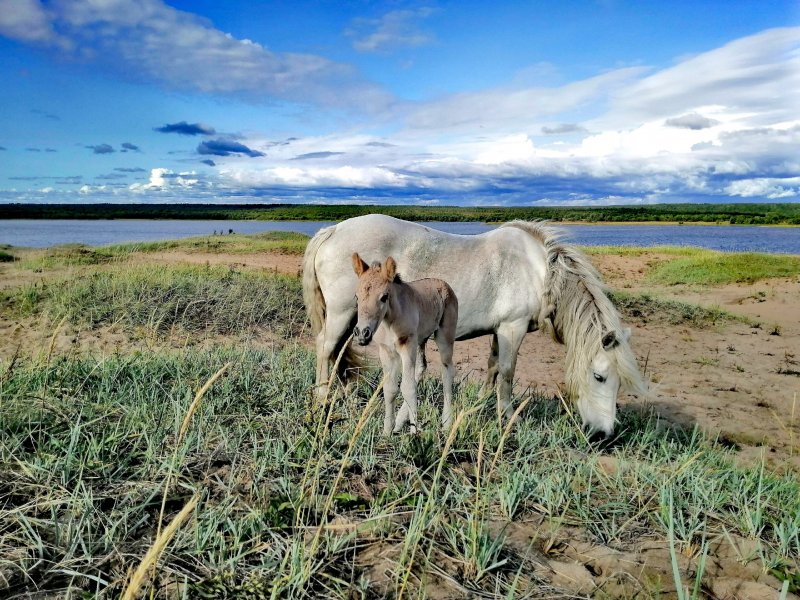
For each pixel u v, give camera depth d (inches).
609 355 203.2
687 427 236.2
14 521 108.8
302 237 1215.6
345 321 212.8
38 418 153.2
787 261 854.5
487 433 178.9
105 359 225.5
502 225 239.1
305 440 151.3
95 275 449.7
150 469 135.3
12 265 580.1
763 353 383.9
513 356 222.1
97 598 89.9
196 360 237.9
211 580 96.0
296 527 113.7
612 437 208.5
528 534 126.8
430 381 245.9
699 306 547.2
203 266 574.6
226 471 142.2
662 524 130.3
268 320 398.3
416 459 153.4
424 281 184.7
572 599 104.0
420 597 98.0
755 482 162.9
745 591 109.1
